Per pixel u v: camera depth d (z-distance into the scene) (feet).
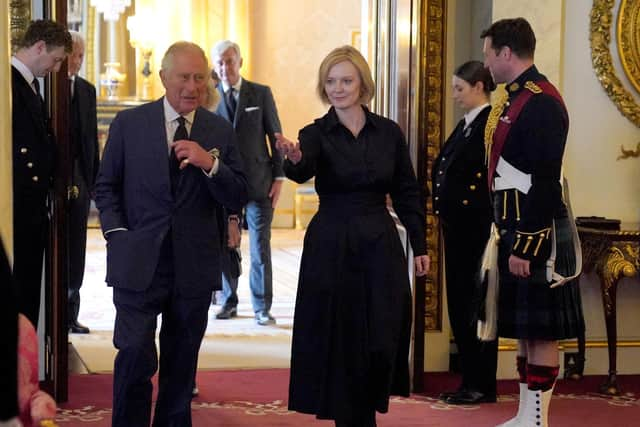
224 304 24.56
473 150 16.70
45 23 15.76
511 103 13.78
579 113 19.39
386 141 13.11
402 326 12.98
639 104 19.47
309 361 12.84
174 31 44.01
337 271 12.73
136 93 44.34
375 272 12.75
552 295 13.85
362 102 13.14
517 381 18.94
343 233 12.76
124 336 12.76
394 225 13.08
